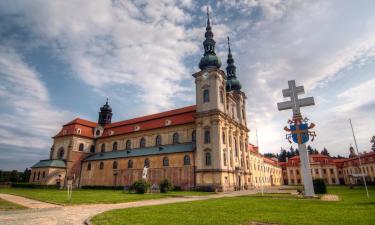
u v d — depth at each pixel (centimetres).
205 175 5166
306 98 3106
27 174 10494
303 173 3006
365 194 3391
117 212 1755
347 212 1622
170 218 1477
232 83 7288
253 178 7762
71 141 7750
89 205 2425
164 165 5850
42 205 2328
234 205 2205
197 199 3014
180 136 6269
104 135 8188
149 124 7131
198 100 5856
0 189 5512
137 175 6253
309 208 1892
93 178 7262
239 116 7062
